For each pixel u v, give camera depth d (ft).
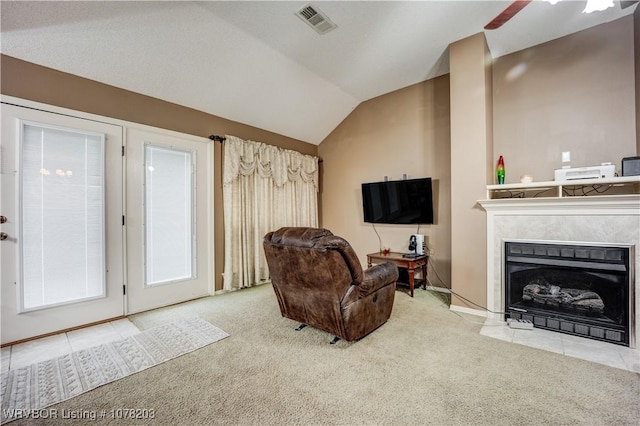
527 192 10.11
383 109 14.62
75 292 8.77
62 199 8.54
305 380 6.00
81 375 6.21
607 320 7.66
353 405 5.23
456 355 6.98
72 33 7.79
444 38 9.87
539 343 7.61
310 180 16.70
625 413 4.92
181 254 11.37
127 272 9.84
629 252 7.41
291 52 10.68
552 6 8.16
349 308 7.26
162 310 10.36
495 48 10.27
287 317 9.01
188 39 9.11
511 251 9.08
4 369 6.45
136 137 10.09
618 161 8.68
